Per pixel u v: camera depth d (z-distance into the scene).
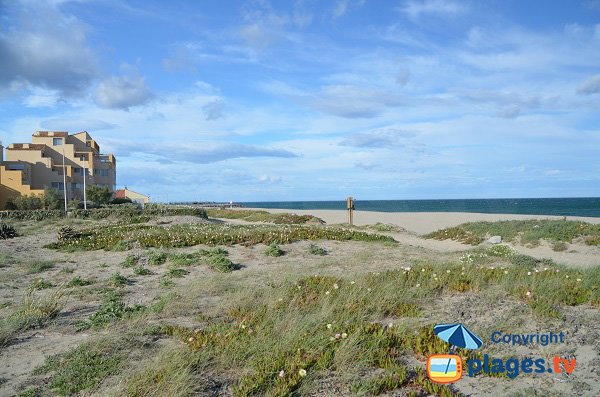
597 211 70.38
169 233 21.58
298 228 23.28
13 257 16.78
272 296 8.84
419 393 5.18
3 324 7.59
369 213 56.44
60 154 64.44
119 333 7.04
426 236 24.84
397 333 6.67
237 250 17.25
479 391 5.16
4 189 54.09
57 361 6.11
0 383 5.56
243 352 6.12
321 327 6.88
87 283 11.93
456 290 9.31
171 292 10.14
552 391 5.12
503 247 15.73
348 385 5.31
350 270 12.58
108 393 5.13
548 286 8.92
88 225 30.33
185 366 5.62
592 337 6.55
